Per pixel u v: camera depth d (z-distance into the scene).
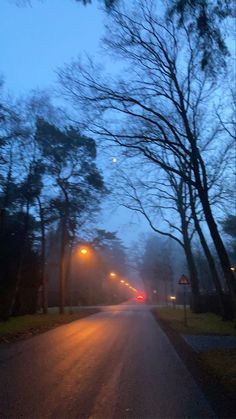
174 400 10.02
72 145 35.59
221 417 8.76
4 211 31.98
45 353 16.92
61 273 42.75
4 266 32.69
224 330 26.80
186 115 20.11
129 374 12.95
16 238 35.38
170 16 14.59
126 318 40.66
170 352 17.92
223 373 12.97
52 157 35.66
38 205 37.56
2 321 29.66
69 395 10.18
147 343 20.88
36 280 40.66
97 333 25.47
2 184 30.12
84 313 46.94
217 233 19.86
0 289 31.55
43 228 40.00
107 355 16.67
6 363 14.45
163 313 45.84
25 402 9.48
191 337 23.06
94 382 11.66
